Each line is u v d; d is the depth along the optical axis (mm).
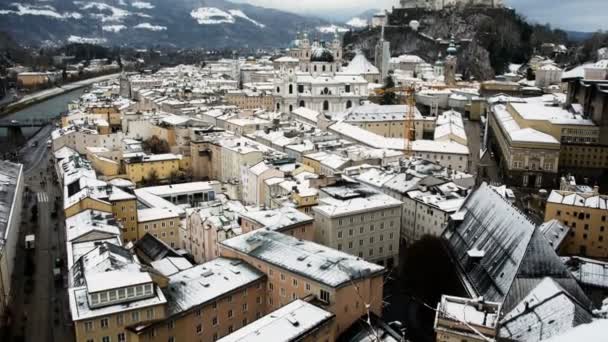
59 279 160375
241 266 129500
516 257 128875
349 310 115938
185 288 117500
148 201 199375
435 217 177250
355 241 165125
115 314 102562
